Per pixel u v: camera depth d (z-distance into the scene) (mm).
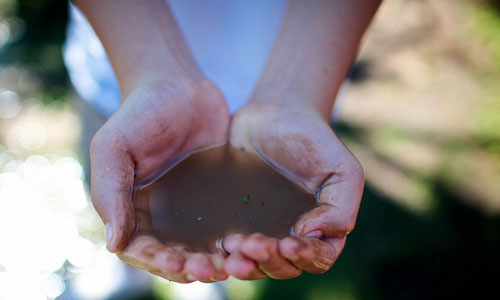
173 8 413
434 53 762
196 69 379
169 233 321
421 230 573
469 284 532
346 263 550
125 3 364
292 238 285
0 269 560
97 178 314
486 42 746
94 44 419
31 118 680
